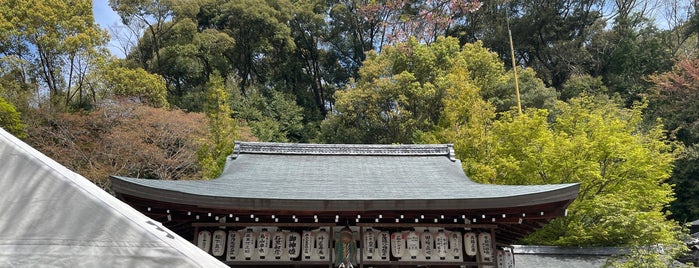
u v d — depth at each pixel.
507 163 17.06
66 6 27.42
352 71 45.88
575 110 18.88
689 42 38.41
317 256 8.84
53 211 3.10
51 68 27.47
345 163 11.77
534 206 8.22
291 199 8.02
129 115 25.34
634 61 37.59
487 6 41.56
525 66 42.97
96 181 22.16
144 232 3.07
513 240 10.77
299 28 44.66
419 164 11.73
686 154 26.11
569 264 12.10
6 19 25.86
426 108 28.38
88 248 2.98
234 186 9.27
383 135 30.48
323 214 8.47
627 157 16.05
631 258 11.30
